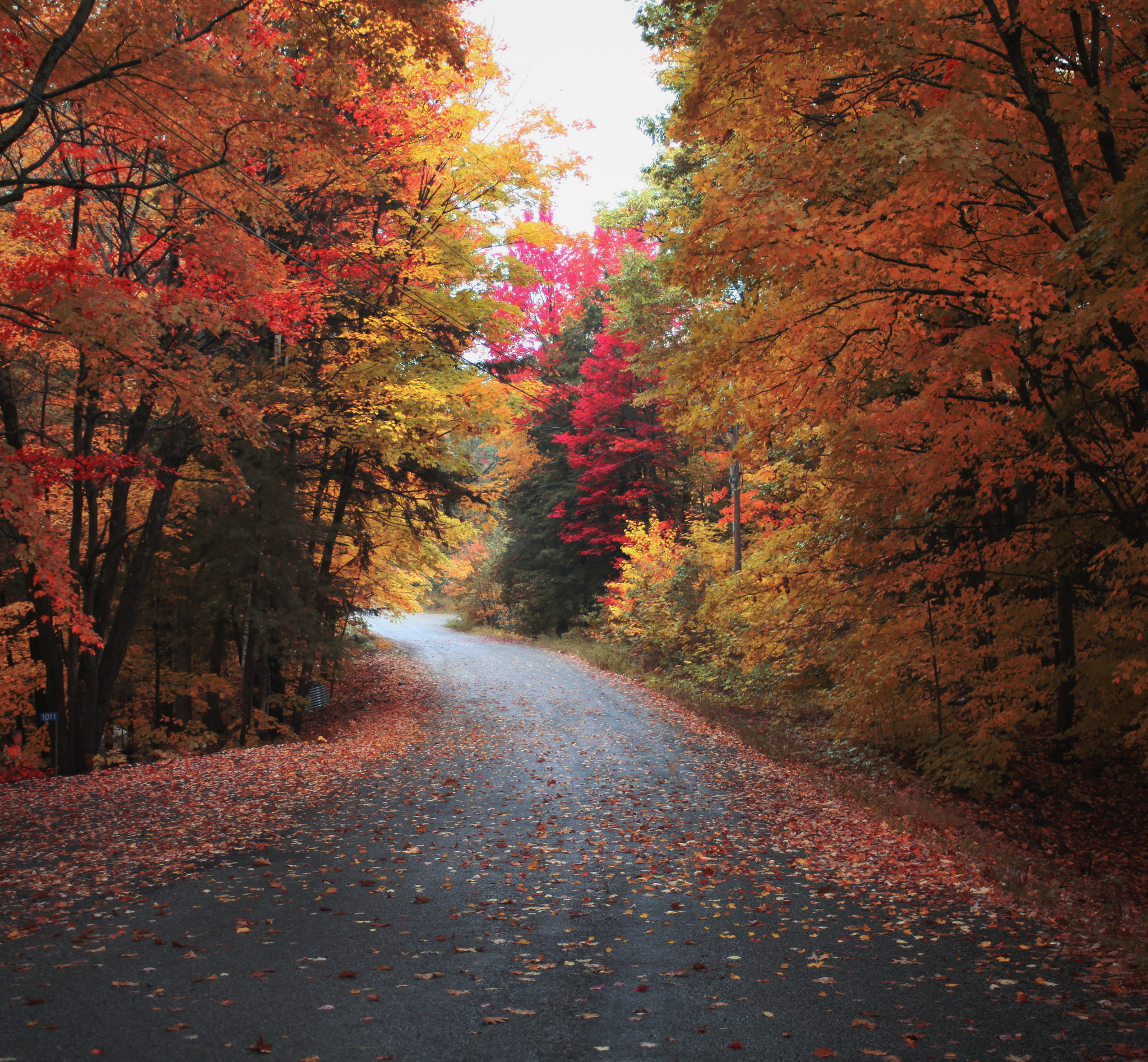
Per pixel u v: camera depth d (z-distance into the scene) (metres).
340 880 7.30
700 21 8.88
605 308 32.25
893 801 10.78
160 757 18.28
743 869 7.75
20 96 10.41
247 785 11.79
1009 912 6.48
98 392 13.70
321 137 10.34
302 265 14.29
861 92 8.33
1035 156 7.46
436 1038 4.29
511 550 42.97
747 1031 4.38
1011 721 11.22
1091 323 6.66
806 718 17.94
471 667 29.53
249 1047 4.15
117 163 12.06
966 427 9.03
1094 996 4.75
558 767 13.19
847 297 7.89
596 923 6.22
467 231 17.41
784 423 9.72
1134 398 9.07
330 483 22.62
